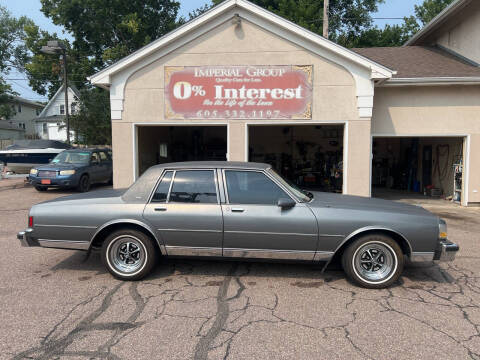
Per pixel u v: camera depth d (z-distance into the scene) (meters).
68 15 28.55
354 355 2.75
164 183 4.38
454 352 2.79
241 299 3.78
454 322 3.29
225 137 18.08
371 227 4.00
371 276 4.08
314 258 4.14
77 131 22.03
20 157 14.27
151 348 2.84
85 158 12.82
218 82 9.38
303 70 9.17
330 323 3.26
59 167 11.79
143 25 29.61
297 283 4.24
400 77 9.73
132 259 4.38
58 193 12.05
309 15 24.86
